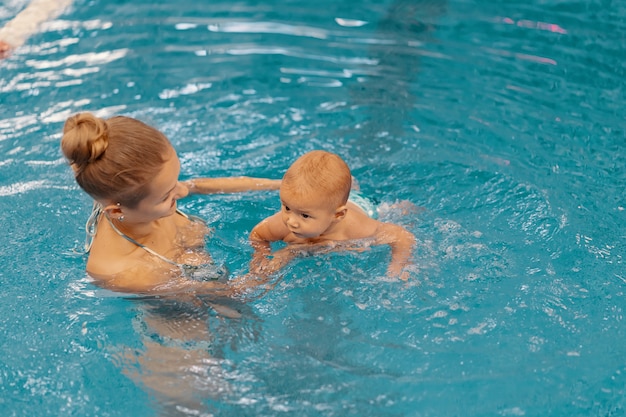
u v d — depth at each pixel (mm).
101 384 2854
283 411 2715
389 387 2807
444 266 3350
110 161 2729
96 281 3156
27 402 2801
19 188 3941
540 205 3789
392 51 5473
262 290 3229
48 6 6020
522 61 5324
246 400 2752
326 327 3051
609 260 3416
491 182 4012
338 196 3330
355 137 4469
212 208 3807
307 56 5422
